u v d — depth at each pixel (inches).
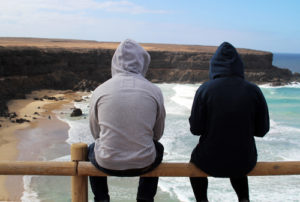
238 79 110.2
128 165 102.1
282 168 112.3
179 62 3080.7
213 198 517.7
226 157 108.4
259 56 3088.1
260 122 113.2
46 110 1465.3
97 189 116.2
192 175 113.3
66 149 853.8
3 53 1895.9
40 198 539.5
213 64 114.3
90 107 109.3
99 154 104.6
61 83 2313.0
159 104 107.8
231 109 106.4
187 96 2005.4
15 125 1135.6
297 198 525.7
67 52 2495.1
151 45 5241.1
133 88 104.6
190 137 944.3
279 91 2386.8
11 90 1824.6
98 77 2662.4
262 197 530.3
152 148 106.0
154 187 116.4
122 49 109.0
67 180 606.5
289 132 1040.2
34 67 2156.7
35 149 848.9
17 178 609.9
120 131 101.6
